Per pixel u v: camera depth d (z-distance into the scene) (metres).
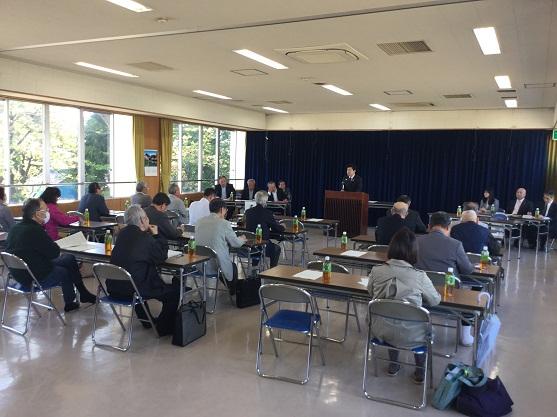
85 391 3.16
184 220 7.43
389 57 6.06
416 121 11.92
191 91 9.78
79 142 9.28
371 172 12.98
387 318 3.07
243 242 5.11
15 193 8.10
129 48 6.05
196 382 3.34
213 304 5.17
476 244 4.98
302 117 13.37
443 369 3.68
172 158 11.62
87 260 4.76
